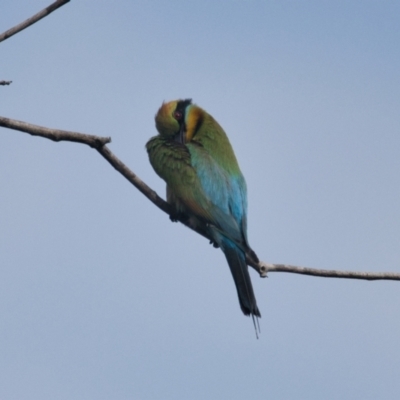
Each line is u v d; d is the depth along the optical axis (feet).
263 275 41.52
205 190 49.98
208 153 52.29
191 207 49.78
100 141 36.58
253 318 43.19
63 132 34.78
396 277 41.04
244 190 52.54
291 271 41.86
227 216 48.91
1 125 32.94
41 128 33.91
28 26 34.32
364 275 41.04
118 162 39.29
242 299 44.14
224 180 50.83
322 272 41.32
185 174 50.47
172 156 51.39
